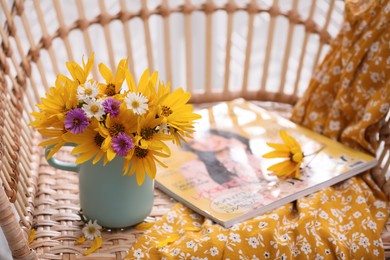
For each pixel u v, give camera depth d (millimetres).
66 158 1007
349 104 999
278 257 831
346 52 988
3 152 840
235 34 1598
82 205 870
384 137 984
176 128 794
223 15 1573
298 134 1036
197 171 957
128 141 758
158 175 947
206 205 886
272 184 929
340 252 842
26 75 1036
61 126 785
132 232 875
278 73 1630
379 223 900
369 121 959
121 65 809
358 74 988
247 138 1028
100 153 775
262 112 1096
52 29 1495
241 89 1178
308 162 970
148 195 863
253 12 1129
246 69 1162
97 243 848
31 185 925
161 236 854
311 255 841
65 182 958
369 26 965
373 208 930
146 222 890
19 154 908
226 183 932
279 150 962
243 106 1111
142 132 777
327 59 1039
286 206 898
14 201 825
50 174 968
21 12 1019
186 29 1135
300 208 885
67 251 840
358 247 860
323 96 1037
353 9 980
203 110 1094
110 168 818
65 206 909
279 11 1127
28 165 945
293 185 925
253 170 959
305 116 1065
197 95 1158
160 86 802
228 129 1048
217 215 865
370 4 959
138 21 1548
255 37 1592
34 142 1016
